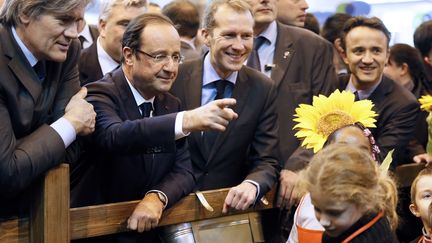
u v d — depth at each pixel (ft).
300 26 14.05
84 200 9.08
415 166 12.10
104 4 11.21
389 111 11.89
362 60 11.94
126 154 8.61
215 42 10.01
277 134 10.30
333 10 18.95
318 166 6.43
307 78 11.59
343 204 6.26
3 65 7.79
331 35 14.98
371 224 6.42
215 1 10.23
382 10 18.99
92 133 8.78
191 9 13.88
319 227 8.07
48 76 8.32
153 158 9.04
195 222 9.40
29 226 8.36
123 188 9.04
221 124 8.23
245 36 10.04
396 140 11.73
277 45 11.71
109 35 11.07
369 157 6.53
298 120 9.55
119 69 9.23
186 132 8.33
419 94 14.28
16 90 7.85
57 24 7.80
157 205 8.74
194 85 10.19
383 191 6.73
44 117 8.32
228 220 9.68
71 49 8.64
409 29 18.89
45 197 8.09
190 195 9.34
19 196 8.32
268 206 10.12
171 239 9.24
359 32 12.01
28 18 7.78
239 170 10.28
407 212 12.23
